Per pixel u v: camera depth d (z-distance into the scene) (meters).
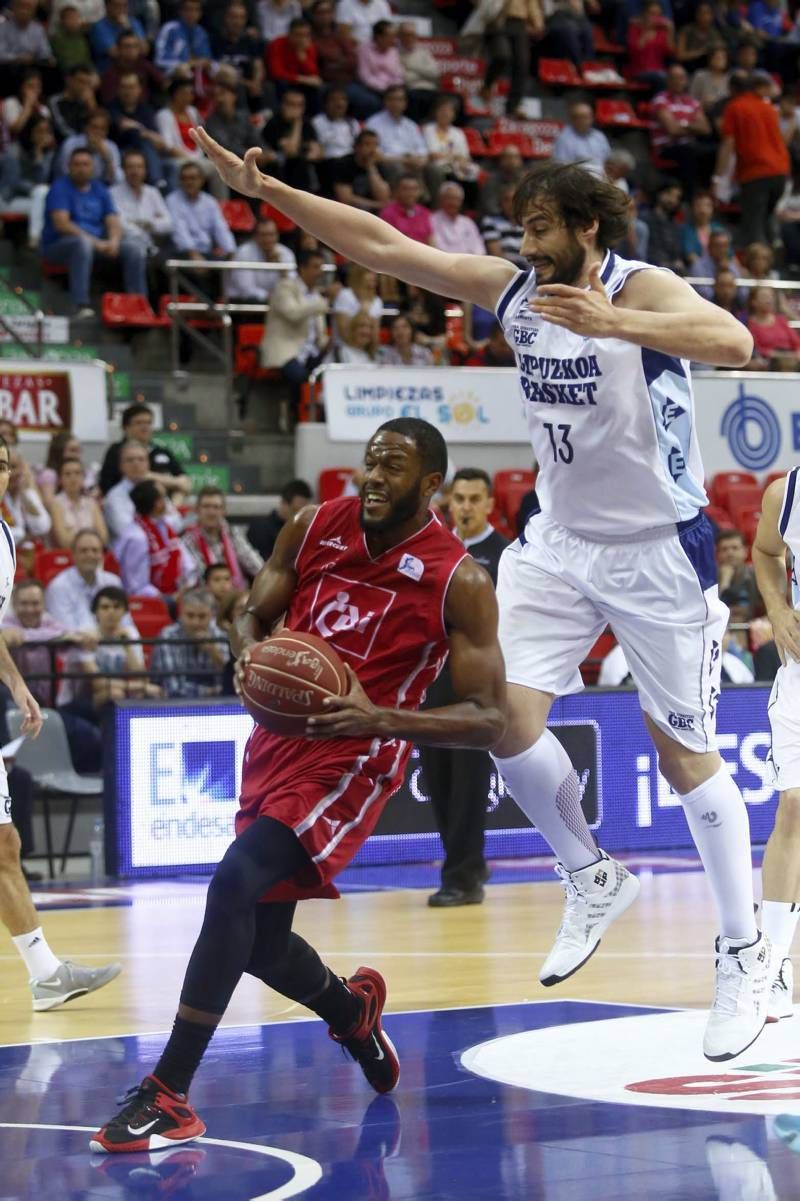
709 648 5.35
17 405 15.77
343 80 20.47
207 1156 4.32
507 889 10.57
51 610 13.08
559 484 5.29
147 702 11.42
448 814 9.73
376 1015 5.03
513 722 5.39
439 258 5.34
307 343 17.80
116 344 17.89
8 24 18.66
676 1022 6.08
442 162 20.30
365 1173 4.11
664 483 5.18
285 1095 5.05
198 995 4.46
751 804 12.78
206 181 18.97
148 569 14.36
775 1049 5.66
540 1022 6.13
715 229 21.81
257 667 4.54
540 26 22.19
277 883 4.62
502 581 5.58
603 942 8.16
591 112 21.72
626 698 12.48
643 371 4.99
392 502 4.69
